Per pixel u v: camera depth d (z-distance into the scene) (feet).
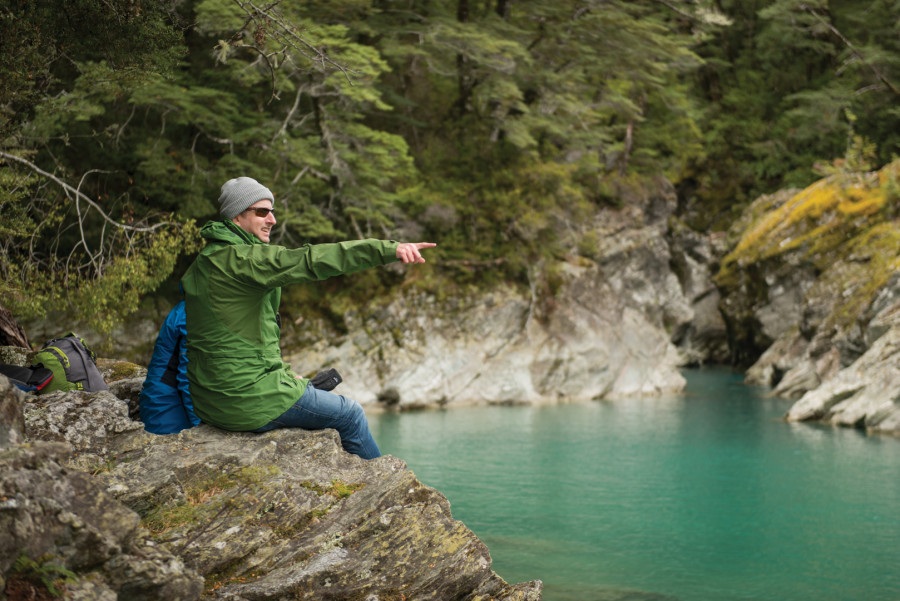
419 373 60.59
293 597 11.02
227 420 12.86
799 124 100.32
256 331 12.82
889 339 48.65
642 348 70.08
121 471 11.73
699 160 96.22
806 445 41.04
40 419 11.95
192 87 50.29
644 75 68.85
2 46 19.38
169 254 33.19
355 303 63.00
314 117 60.08
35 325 51.60
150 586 9.46
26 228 29.91
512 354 64.28
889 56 93.61
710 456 38.70
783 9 95.96
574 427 48.80
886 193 71.56
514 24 71.77
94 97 38.88
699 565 22.13
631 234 77.00
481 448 41.39
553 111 71.51
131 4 20.30
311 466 13.02
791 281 75.10
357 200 61.67
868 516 27.37
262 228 13.21
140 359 54.39
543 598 19.42
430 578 11.87
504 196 67.87
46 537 8.79
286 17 22.04
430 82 76.13
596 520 27.20
